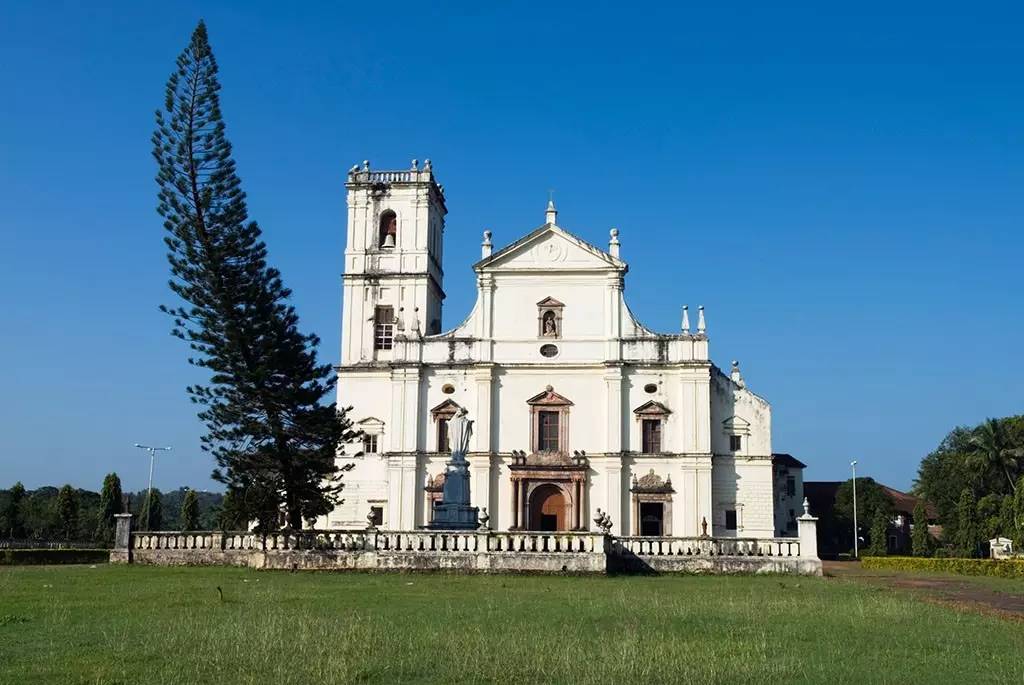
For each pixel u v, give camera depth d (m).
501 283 73.31
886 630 24.11
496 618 25.09
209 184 53.84
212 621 23.36
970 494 89.75
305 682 16.41
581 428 70.94
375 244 76.38
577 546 45.12
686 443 69.62
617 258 72.44
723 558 48.06
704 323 71.25
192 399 54.41
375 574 43.25
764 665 18.45
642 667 18.05
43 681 16.20
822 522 112.75
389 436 71.69
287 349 54.28
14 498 99.19
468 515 50.66
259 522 54.53
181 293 54.31
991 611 30.42
